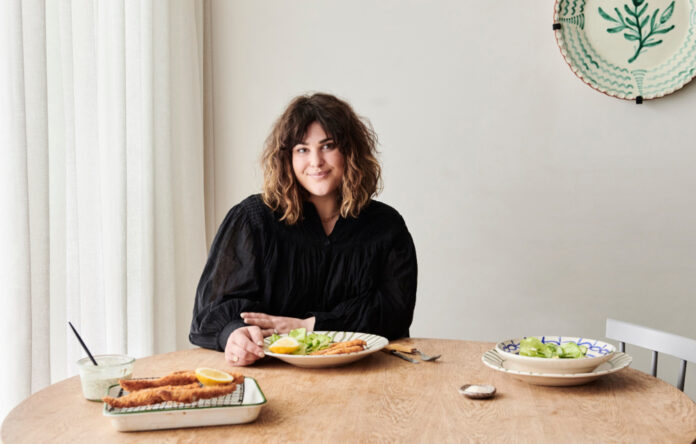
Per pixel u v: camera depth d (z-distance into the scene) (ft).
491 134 9.05
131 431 3.56
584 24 8.73
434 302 9.28
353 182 5.95
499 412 3.89
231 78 9.73
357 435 3.51
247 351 4.95
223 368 4.94
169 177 8.72
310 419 3.77
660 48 8.50
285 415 3.84
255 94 9.68
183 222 9.14
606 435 3.49
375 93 9.36
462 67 9.11
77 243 6.93
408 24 9.25
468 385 4.31
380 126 9.35
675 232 8.59
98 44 7.61
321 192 5.82
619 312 8.77
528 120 8.95
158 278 8.64
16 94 6.02
